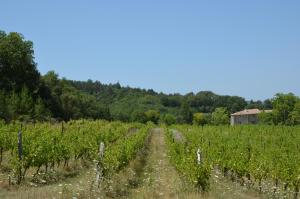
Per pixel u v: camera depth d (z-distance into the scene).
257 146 39.84
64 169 25.47
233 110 197.12
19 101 70.94
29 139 24.97
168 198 16.25
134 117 141.62
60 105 98.69
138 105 189.38
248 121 154.50
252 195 20.14
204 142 41.62
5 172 21.97
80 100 109.44
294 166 22.69
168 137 48.28
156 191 17.83
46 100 93.56
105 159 20.66
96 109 116.56
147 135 59.25
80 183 19.45
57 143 27.05
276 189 21.33
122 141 31.38
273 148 37.97
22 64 89.12
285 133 60.03
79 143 30.00
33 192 15.93
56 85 103.25
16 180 19.70
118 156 23.50
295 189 21.03
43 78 100.75
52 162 24.38
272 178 23.69
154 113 145.12
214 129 68.44
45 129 37.97
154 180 21.66
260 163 24.02
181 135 65.50
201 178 18.80
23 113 70.19
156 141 58.22
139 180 22.80
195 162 20.06
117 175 22.09
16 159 20.14
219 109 141.00
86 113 111.19
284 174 21.75
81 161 29.48
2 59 87.25
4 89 78.62
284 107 112.31
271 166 23.81
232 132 62.06
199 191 18.14
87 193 16.08
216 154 30.16
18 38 89.12
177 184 20.34
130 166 27.55
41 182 20.59
